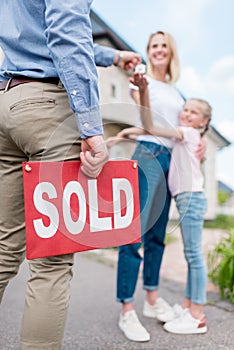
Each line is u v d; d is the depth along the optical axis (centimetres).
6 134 120
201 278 189
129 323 188
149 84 215
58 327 114
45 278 115
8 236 128
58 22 107
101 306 233
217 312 215
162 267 333
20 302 236
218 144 858
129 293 193
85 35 109
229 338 180
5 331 189
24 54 122
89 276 311
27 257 110
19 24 121
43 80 117
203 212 195
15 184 128
